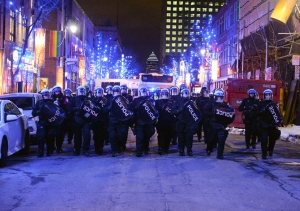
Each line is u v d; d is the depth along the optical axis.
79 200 6.53
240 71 36.69
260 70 30.11
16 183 7.80
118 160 10.56
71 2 55.12
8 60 28.12
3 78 26.20
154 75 34.44
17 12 30.64
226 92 20.25
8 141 9.95
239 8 41.25
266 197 6.76
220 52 51.78
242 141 15.71
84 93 11.54
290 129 20.30
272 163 10.23
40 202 6.42
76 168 9.38
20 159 10.98
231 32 45.12
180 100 11.30
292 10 22.67
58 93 12.90
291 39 23.48
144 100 11.02
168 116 11.51
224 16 50.22
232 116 10.72
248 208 6.10
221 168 9.37
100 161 10.40
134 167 9.48
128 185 7.61
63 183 7.78
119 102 10.95
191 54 79.75
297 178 8.32
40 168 9.43
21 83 30.23
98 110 11.31
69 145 14.51
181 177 8.33
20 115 11.72
